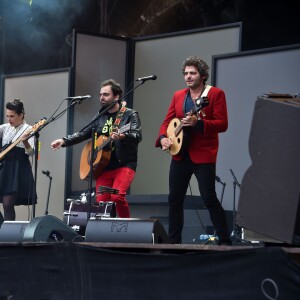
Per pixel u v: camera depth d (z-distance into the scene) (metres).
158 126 9.58
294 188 3.72
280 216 3.78
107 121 6.78
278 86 8.34
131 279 4.18
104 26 12.43
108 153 6.64
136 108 9.77
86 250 4.38
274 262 3.56
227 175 8.71
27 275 4.73
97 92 9.63
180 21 11.81
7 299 4.83
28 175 7.78
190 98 5.68
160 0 11.89
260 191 3.89
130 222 4.78
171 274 4.00
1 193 7.70
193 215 8.45
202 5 11.43
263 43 11.27
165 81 9.53
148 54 9.70
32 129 7.29
